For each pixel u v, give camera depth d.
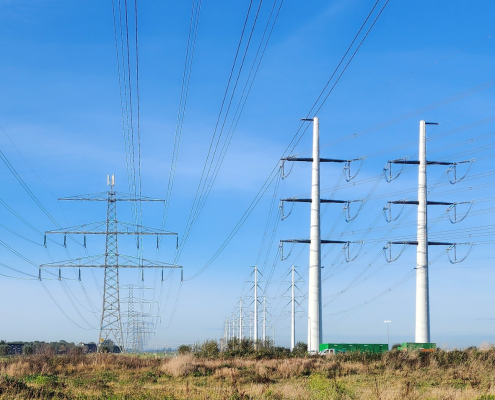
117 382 48.31
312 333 61.34
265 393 32.53
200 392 35.19
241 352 81.69
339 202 69.00
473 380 41.91
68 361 66.50
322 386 33.19
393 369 51.94
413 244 70.44
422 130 72.38
